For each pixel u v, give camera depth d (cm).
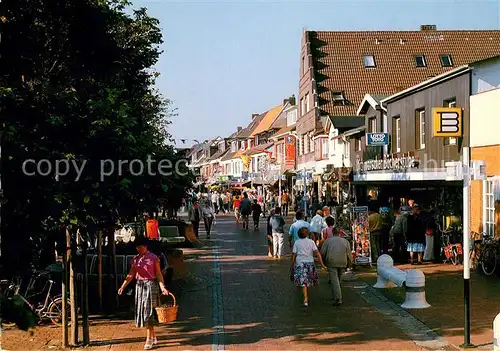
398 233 1903
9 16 962
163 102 2622
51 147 825
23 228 833
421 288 1214
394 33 4684
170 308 934
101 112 845
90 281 1226
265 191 5828
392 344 941
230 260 2008
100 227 898
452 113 1919
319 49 4612
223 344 948
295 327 1060
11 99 819
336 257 1238
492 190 1747
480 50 4612
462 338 964
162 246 1575
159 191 969
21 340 974
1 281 1005
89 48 1148
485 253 1573
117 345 948
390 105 2709
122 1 1246
